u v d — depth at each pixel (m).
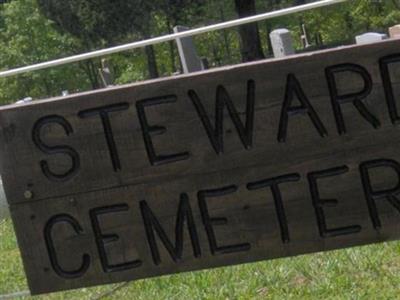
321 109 6.66
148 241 6.84
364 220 6.74
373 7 50.50
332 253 10.54
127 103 6.74
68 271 6.92
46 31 68.44
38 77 67.19
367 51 6.61
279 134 6.69
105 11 56.84
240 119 6.70
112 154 6.79
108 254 6.88
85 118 6.77
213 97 6.69
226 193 6.76
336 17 52.97
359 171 6.70
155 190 6.80
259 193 6.75
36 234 6.90
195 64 15.78
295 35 55.62
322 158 6.70
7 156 6.83
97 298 10.22
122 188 6.81
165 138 6.75
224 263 6.82
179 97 6.71
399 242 10.52
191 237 6.81
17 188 6.86
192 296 10.02
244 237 6.79
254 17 7.08
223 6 58.59
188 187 6.77
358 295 9.26
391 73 6.62
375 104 6.64
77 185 6.83
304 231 6.76
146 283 10.60
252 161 6.72
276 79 6.66
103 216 6.85
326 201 6.72
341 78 6.64
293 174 6.72
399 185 6.69
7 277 12.68
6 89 68.38
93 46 60.97
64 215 6.86
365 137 6.67
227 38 57.97
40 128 6.80
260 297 9.70
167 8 56.75
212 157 6.73
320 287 9.65
